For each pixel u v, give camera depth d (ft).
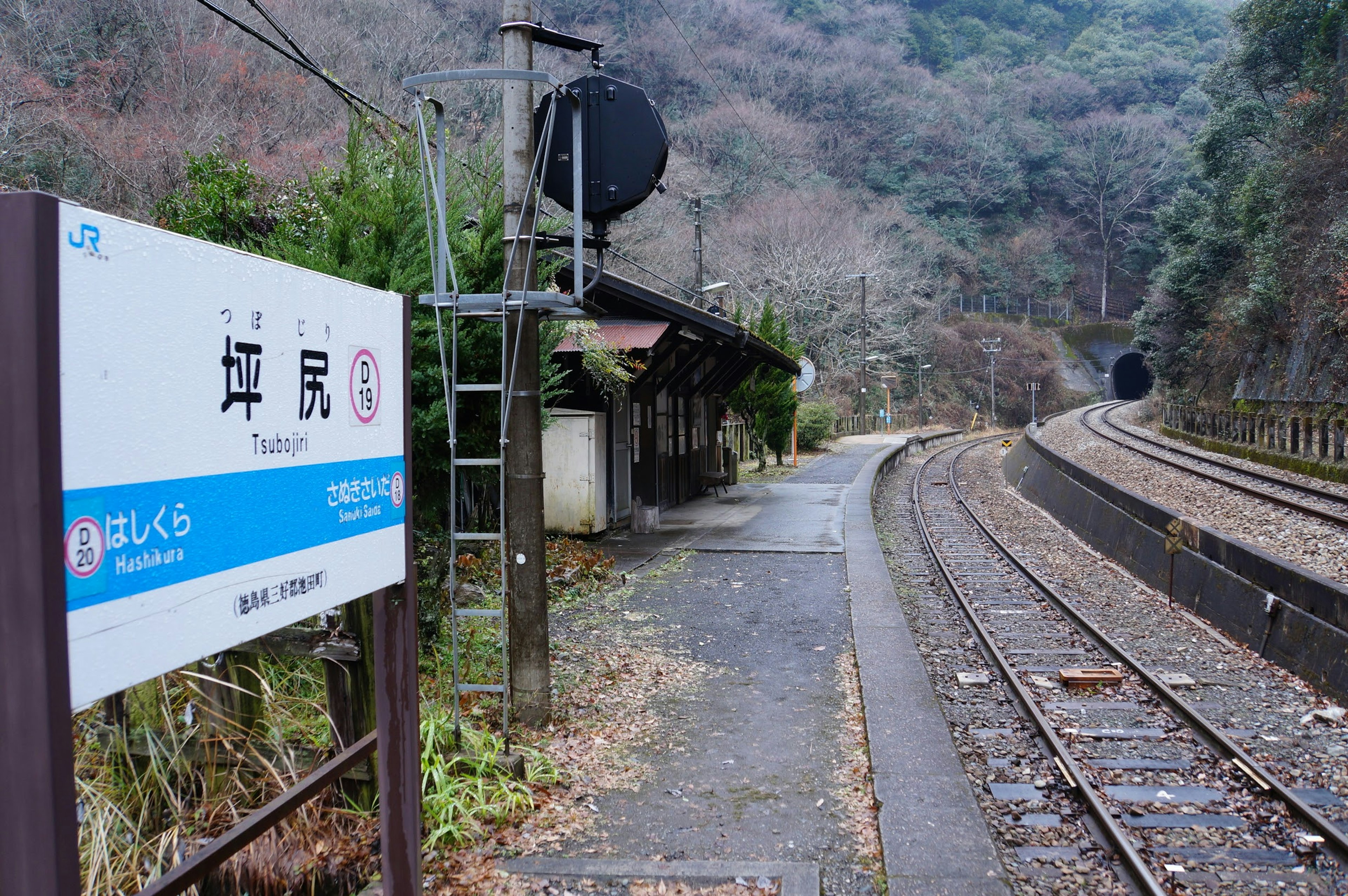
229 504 7.52
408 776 10.12
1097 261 281.33
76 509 6.06
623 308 43.78
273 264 8.10
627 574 35.86
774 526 50.29
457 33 89.04
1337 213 79.15
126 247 6.47
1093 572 42.52
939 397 224.33
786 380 93.91
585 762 17.34
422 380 20.63
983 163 255.70
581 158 18.02
